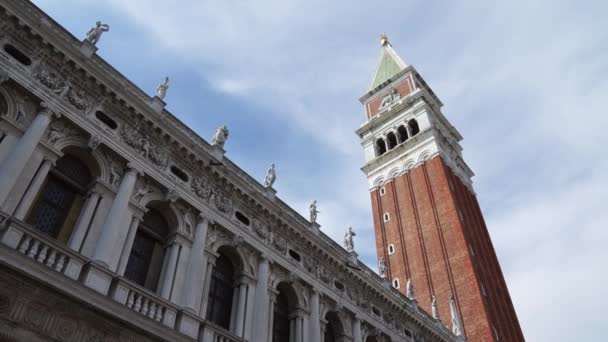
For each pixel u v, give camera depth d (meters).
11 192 18.84
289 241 32.12
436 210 65.62
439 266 60.81
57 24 23.83
